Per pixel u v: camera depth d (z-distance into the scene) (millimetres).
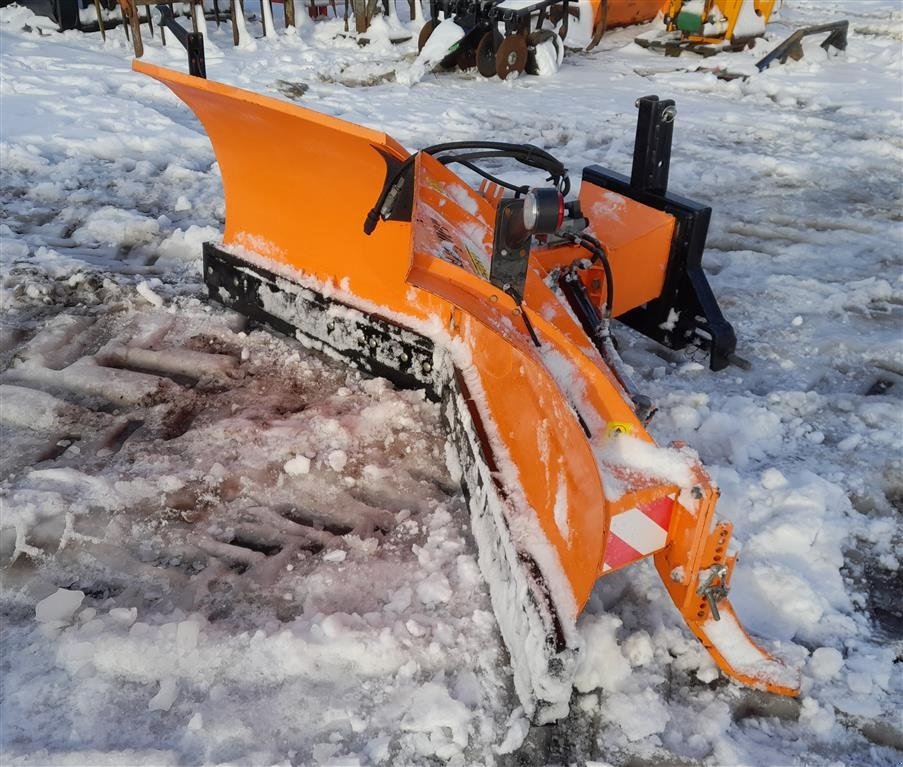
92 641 2381
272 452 3223
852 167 6859
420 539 2836
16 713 2209
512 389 2656
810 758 2188
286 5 10375
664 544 2199
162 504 2953
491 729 2209
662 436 3445
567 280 3148
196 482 3061
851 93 8812
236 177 3709
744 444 3410
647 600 2604
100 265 4652
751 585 2688
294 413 3471
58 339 3912
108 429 3342
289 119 2826
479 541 2623
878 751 2229
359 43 10102
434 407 3404
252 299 3941
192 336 3982
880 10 13992
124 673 2338
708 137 7523
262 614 2531
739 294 4730
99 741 2148
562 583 2150
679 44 10641
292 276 3744
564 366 2297
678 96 8828
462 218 3105
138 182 5828
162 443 3264
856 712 2309
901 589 2773
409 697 2285
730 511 2996
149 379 3621
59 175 5863
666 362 4074
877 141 7258
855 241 5508
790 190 6395
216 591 2604
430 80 9227
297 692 2297
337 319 3590
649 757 2164
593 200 3732
